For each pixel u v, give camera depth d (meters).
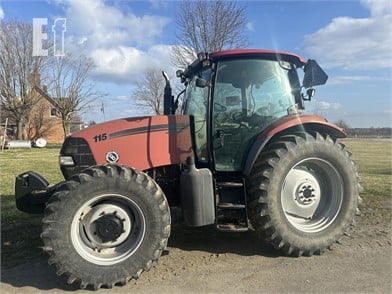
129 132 4.75
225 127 4.94
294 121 4.77
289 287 3.85
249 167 4.66
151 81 37.53
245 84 4.99
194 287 3.89
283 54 5.04
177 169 4.89
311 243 4.61
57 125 42.91
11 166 15.39
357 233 5.38
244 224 4.54
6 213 6.79
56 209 3.94
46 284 4.05
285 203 4.78
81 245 4.06
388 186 8.52
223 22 16.16
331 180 4.89
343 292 3.74
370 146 29.52
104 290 3.94
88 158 4.66
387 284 3.89
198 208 4.44
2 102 37.53
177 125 4.89
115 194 4.09
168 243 5.13
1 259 4.70
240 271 4.24
